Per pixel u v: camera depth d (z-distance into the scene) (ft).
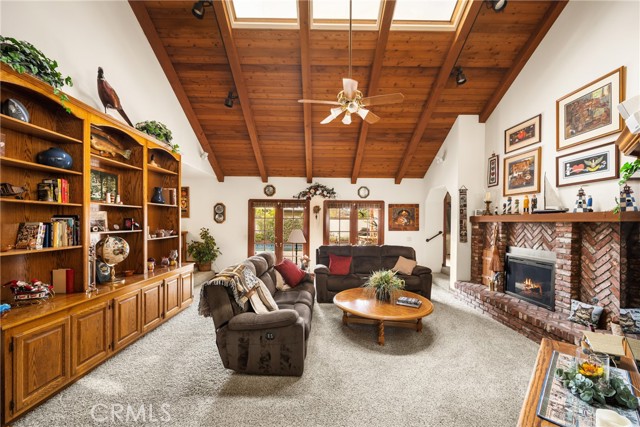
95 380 7.86
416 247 22.84
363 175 22.56
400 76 14.93
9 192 7.07
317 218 22.45
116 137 10.89
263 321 8.07
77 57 9.30
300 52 13.85
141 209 11.44
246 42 13.39
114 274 10.44
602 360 5.03
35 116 8.02
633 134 5.87
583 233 10.68
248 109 16.20
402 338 10.88
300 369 8.14
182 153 16.49
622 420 3.80
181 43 13.55
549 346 6.30
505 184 15.49
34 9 7.89
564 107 11.96
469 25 12.30
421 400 7.16
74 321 7.60
